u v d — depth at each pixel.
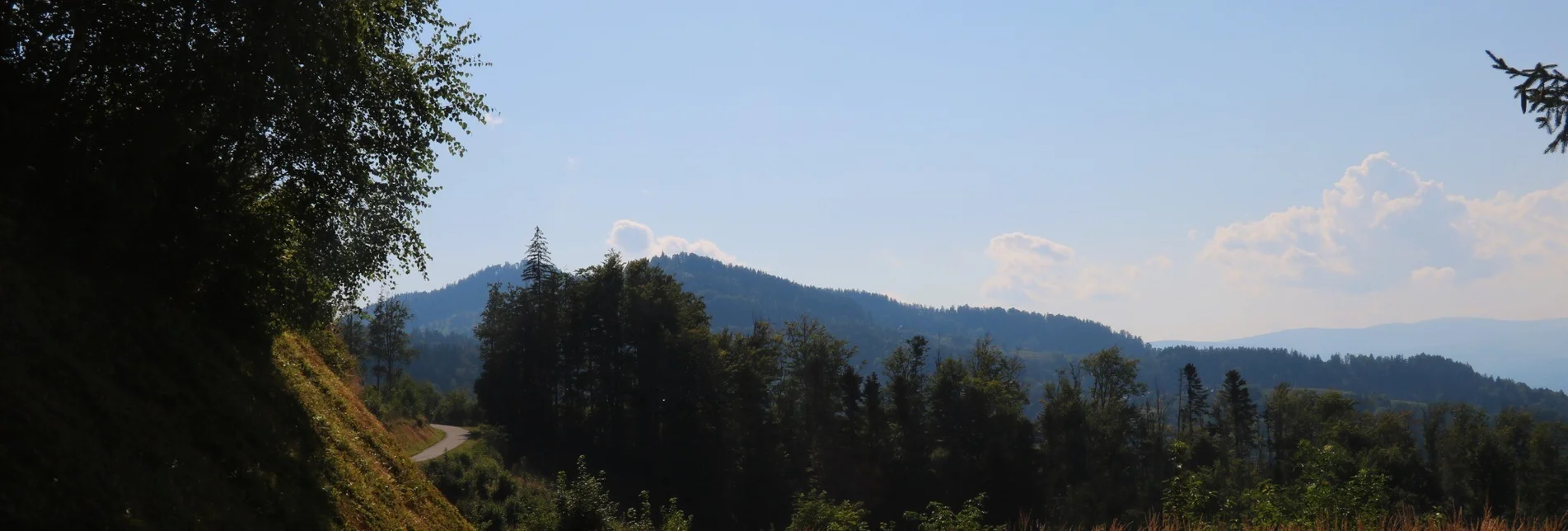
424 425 65.06
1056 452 73.38
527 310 79.06
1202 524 16.20
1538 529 13.09
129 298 11.88
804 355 80.75
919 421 74.12
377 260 18.05
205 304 14.09
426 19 16.56
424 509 16.94
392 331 86.62
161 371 11.12
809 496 39.62
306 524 11.02
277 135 14.77
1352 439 69.00
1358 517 13.99
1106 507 63.53
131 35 12.27
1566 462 60.88
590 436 73.94
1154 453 76.69
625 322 73.62
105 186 11.76
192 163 13.33
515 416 75.00
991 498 67.62
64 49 12.20
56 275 10.55
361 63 14.89
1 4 11.55
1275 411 84.94
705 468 68.44
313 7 12.94
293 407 14.49
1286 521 14.80
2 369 8.12
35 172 11.59
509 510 44.84
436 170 17.52
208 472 9.88
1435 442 78.19
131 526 7.63
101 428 8.70
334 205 16.33
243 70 12.74
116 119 12.50
